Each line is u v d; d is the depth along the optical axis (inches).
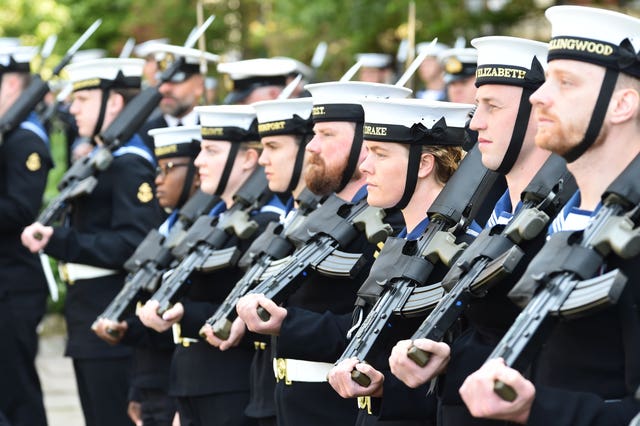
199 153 620.7
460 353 350.3
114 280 677.9
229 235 541.3
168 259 589.9
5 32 1711.4
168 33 1555.1
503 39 373.7
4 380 724.0
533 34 1237.7
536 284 318.3
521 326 312.5
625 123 320.5
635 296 309.9
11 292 730.2
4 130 732.0
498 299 358.3
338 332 440.5
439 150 412.8
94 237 668.1
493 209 435.2
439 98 800.3
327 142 469.1
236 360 537.6
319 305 458.9
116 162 672.4
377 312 393.7
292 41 1330.0
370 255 448.5
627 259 310.7
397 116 410.6
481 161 397.4
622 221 310.0
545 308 312.5
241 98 753.0
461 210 393.4
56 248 661.9
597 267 313.3
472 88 716.0
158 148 631.8
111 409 681.0
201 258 537.6
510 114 374.0
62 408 896.9
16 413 728.3
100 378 679.7
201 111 563.8
